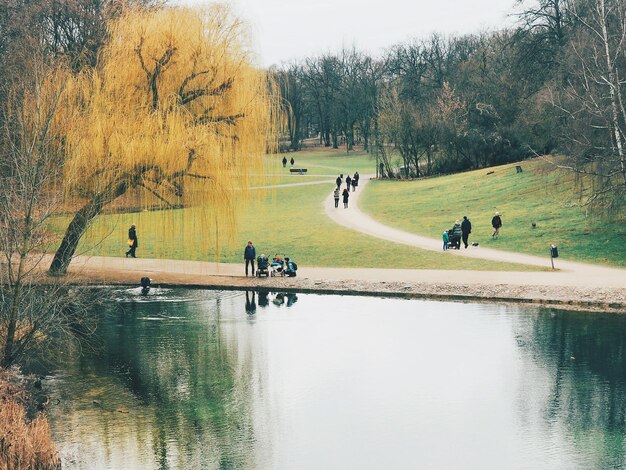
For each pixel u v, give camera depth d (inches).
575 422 884.6
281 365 1100.5
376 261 1987.0
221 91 1553.9
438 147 4173.2
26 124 1204.5
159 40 1509.6
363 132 6624.0
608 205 2150.6
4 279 1178.6
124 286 1685.5
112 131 1430.9
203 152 1505.9
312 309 1456.7
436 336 1238.9
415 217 2723.9
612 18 2375.7
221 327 1317.7
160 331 1295.5
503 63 4072.3
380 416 904.9
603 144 2140.7
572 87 2271.2
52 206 1058.7
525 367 1075.9
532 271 1769.2
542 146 3262.8
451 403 944.9
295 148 6835.6
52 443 768.3
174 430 861.8
